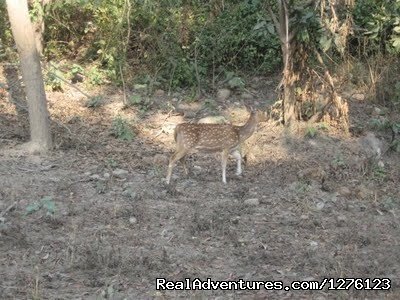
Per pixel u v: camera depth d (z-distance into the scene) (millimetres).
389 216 9398
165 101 12648
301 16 11156
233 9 13727
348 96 13125
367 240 8625
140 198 9422
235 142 10000
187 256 8148
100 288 7410
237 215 9148
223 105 12562
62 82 12797
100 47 13586
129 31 13031
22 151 10484
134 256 8055
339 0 11719
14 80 12953
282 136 11352
